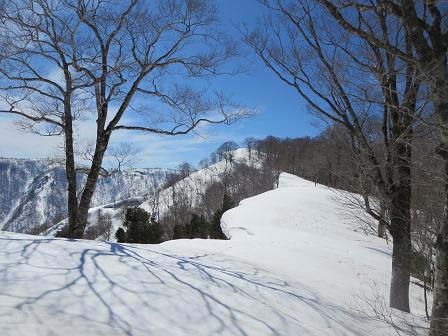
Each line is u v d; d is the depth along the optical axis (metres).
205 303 5.25
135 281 5.32
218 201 67.56
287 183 69.50
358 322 6.71
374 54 7.39
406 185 7.96
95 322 4.08
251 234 19.97
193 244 13.23
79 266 5.41
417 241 8.87
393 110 7.29
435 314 5.35
